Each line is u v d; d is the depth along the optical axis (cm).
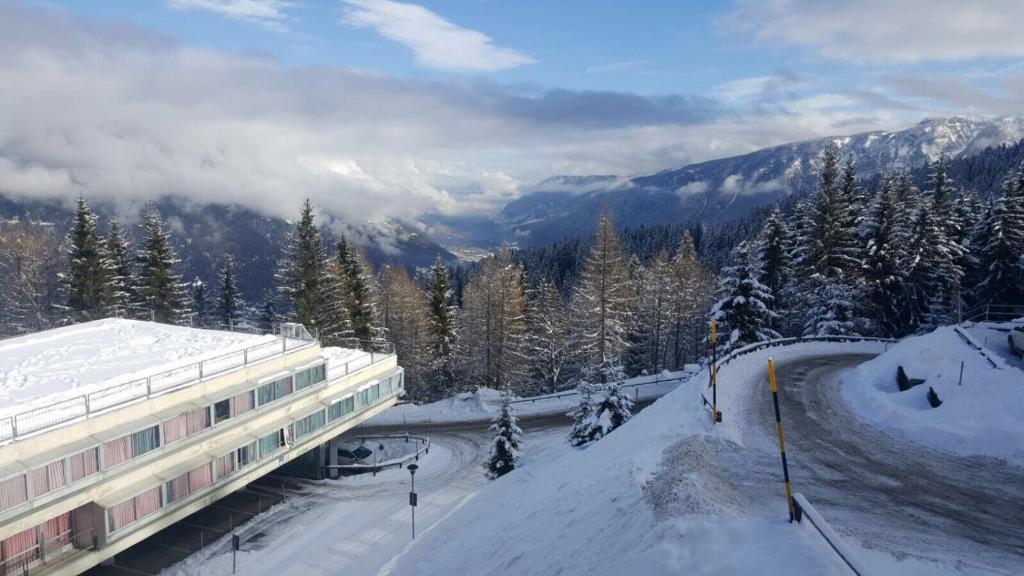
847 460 1770
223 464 2928
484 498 2439
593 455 2228
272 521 3131
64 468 2220
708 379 2691
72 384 2573
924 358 2552
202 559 2748
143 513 2520
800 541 1031
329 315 5338
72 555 2295
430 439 4406
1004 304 4569
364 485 3578
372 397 4088
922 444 1936
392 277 7119
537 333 6931
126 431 2439
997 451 1761
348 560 2677
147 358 3042
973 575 1058
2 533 2033
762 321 4216
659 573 1050
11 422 2181
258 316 7038
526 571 1472
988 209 4856
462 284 11188
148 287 5312
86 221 4956
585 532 1484
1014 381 2102
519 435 3297
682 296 6638
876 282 4759
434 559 1938
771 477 1608
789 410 2353
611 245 5416
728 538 1098
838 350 3775
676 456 1739
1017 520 1343
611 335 5428
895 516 1354
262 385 3178
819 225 4841
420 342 6375
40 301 5984
